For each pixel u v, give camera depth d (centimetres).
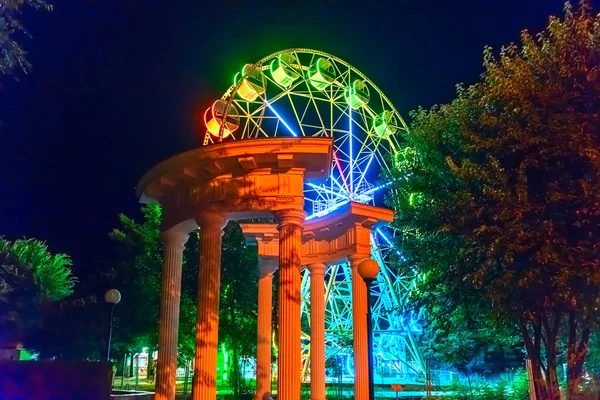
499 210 1972
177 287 2030
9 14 1684
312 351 2478
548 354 2084
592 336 2498
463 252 2094
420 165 2705
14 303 4106
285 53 4356
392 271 5122
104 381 2377
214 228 1861
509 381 3102
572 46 1992
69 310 4431
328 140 1736
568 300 1831
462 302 2452
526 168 1989
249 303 4041
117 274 4578
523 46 2166
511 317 2134
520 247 1872
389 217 2434
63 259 4853
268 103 4262
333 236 2520
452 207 2205
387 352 5362
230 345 4169
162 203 2150
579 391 2153
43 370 2325
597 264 1753
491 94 2130
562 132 1881
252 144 1772
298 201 1773
